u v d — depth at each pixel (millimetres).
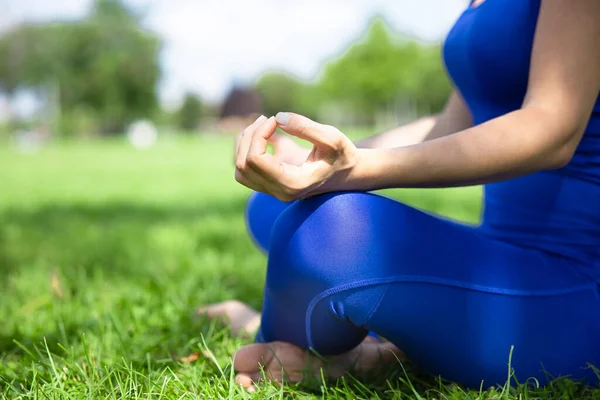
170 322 1814
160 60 51969
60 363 1455
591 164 1209
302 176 1062
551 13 1101
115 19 50531
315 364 1295
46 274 2588
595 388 1216
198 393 1258
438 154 1086
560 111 1072
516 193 1303
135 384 1251
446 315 1151
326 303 1146
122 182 9367
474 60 1294
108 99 49344
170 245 3355
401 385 1309
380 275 1113
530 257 1207
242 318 1745
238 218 4547
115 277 2555
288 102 72562
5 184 9102
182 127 66000
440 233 1152
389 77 49594
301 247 1119
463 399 1165
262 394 1202
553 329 1180
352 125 64062
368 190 1146
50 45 49312
